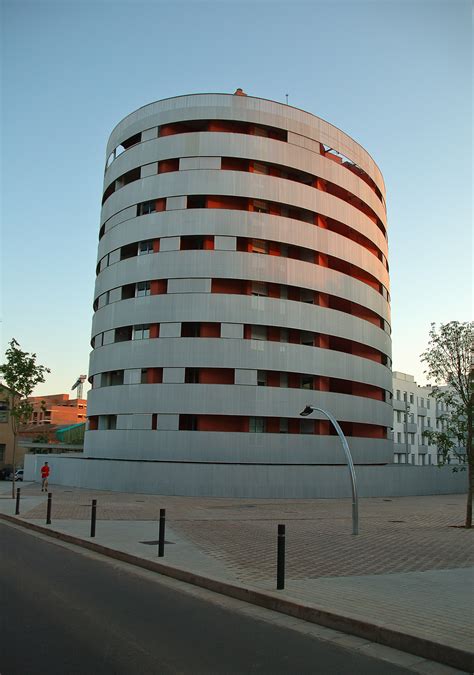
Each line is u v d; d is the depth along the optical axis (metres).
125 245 37.00
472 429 18.42
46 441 79.56
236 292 35.59
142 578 9.75
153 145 37.31
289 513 22.06
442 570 10.12
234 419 34.41
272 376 35.50
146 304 35.12
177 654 5.78
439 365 19.23
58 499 26.05
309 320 36.34
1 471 55.50
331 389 40.22
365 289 40.72
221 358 33.81
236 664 5.56
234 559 11.01
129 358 35.09
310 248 37.25
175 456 33.06
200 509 22.98
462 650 5.64
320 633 6.72
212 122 37.50
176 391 33.56
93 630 6.48
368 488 34.28
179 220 35.47
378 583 8.85
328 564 10.61
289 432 35.94
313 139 39.44
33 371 26.83
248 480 30.88
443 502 30.69
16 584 8.82
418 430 85.19
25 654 5.62
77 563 11.02
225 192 35.78
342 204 39.91
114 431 35.06
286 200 37.00
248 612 7.61
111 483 32.94
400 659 5.86
